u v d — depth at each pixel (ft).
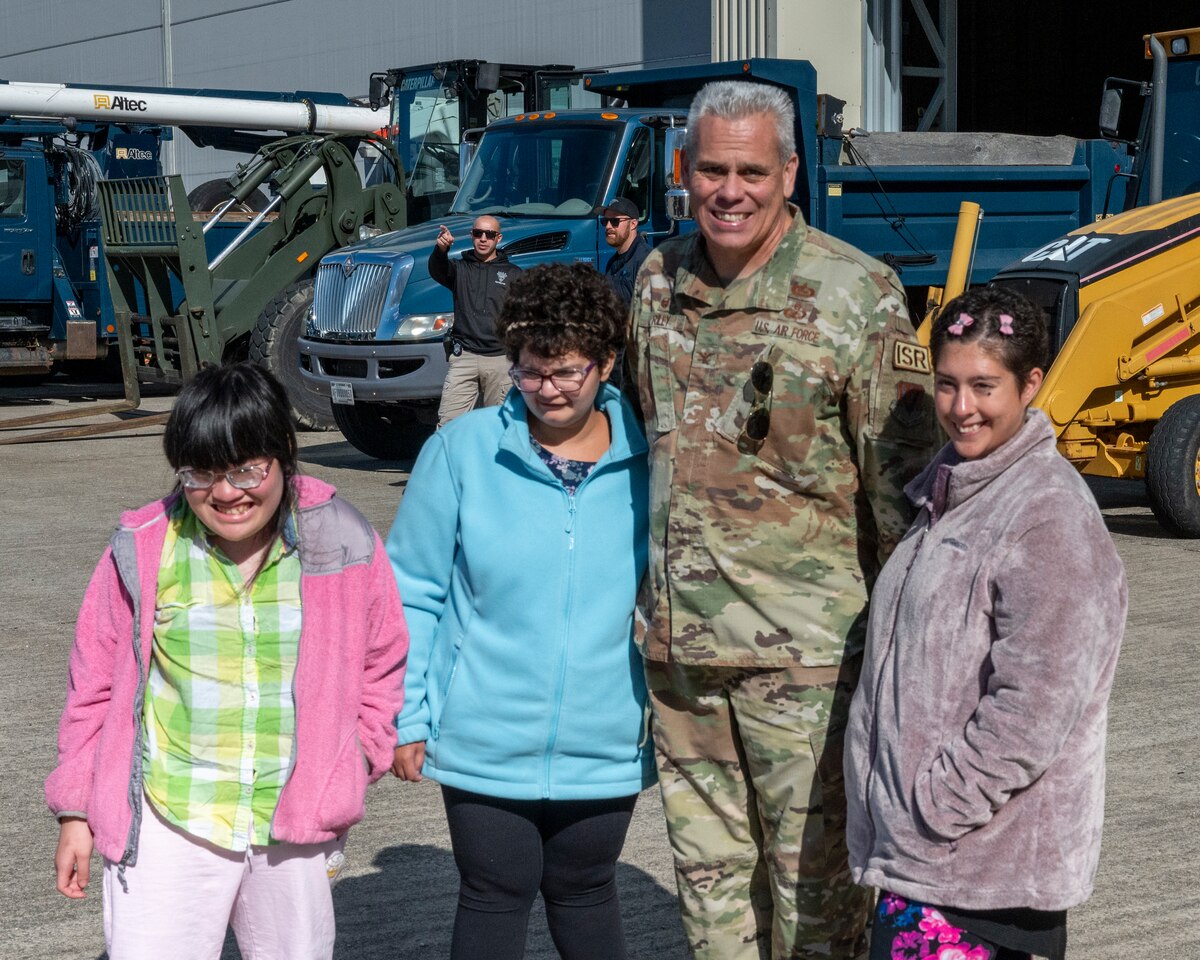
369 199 44.60
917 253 34.19
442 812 14.58
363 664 8.08
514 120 36.47
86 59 87.66
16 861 13.26
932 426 8.14
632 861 13.17
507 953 8.86
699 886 9.01
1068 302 25.02
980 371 7.18
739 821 8.89
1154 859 13.01
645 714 8.95
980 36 71.82
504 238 32.86
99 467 37.73
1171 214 26.50
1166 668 18.76
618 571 8.73
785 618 8.33
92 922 11.99
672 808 8.97
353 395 35.42
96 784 7.75
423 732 8.87
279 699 7.86
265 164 44.39
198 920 7.87
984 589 7.18
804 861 8.55
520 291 8.31
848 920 8.80
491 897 8.84
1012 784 6.97
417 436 38.73
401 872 13.00
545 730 8.63
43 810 14.49
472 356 29.43
